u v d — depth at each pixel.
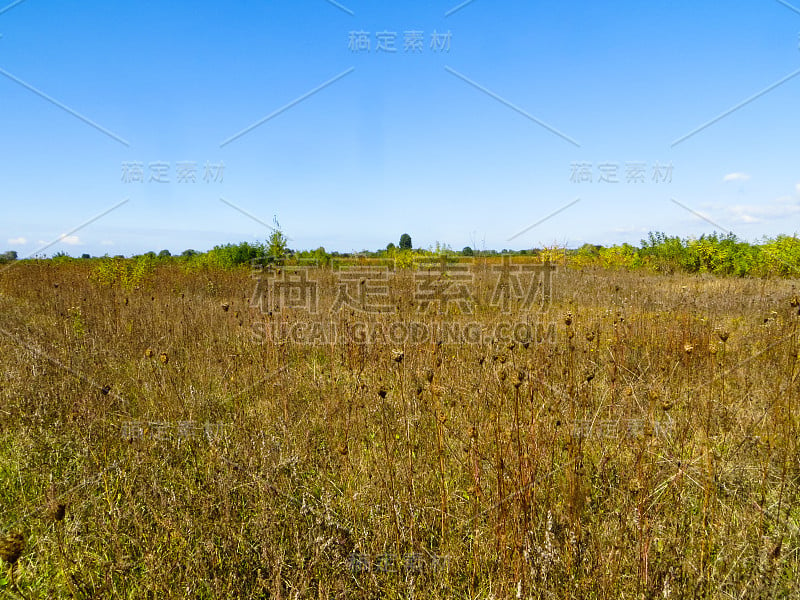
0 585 2.09
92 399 3.95
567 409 3.31
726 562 2.10
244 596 2.08
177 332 6.47
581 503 2.50
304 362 5.62
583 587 1.95
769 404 3.39
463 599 2.05
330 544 2.27
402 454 3.08
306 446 3.24
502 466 2.26
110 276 11.72
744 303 8.21
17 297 11.02
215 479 2.74
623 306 7.89
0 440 3.41
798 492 2.54
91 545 2.35
